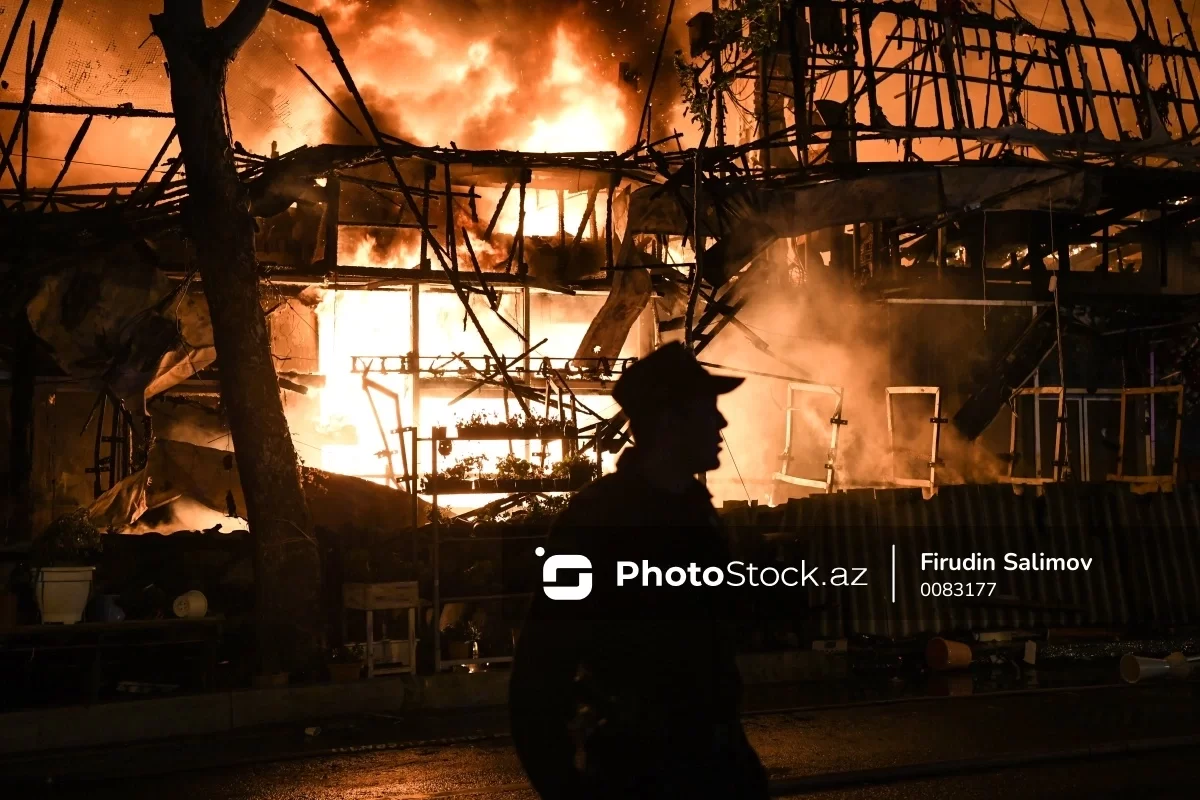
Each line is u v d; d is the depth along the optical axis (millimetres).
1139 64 16984
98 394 15070
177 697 9398
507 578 11664
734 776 2615
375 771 7914
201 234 10867
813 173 15188
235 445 10875
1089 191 15508
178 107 10820
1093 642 12703
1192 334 17750
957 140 16672
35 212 14359
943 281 17344
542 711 2443
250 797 7254
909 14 16656
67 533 10078
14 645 9773
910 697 10359
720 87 15461
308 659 10625
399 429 13742
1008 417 17641
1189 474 16844
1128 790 6926
